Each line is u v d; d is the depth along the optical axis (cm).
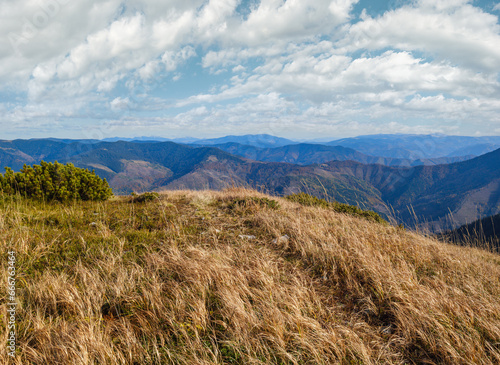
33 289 314
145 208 729
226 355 254
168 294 334
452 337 285
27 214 559
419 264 489
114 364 230
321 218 711
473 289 392
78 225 551
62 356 233
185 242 486
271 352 253
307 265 446
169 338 271
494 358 266
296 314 296
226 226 609
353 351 266
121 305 313
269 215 672
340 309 341
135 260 411
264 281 356
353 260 443
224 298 310
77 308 290
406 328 298
